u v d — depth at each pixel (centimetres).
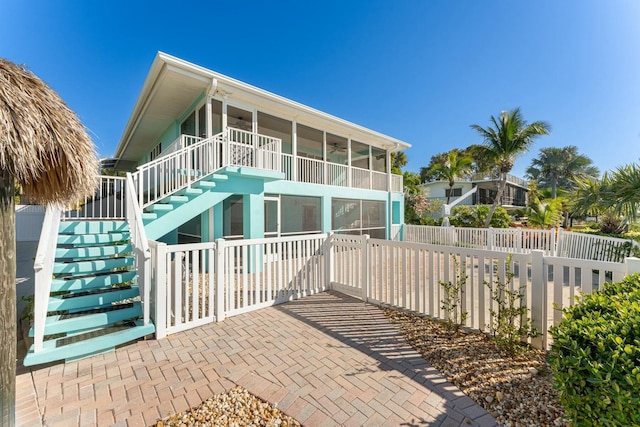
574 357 155
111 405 233
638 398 127
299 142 1147
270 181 841
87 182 231
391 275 459
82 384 262
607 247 788
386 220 1425
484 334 349
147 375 276
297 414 221
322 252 564
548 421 204
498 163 1420
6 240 175
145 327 348
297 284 519
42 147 179
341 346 330
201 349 329
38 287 289
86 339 316
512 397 232
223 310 416
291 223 1002
